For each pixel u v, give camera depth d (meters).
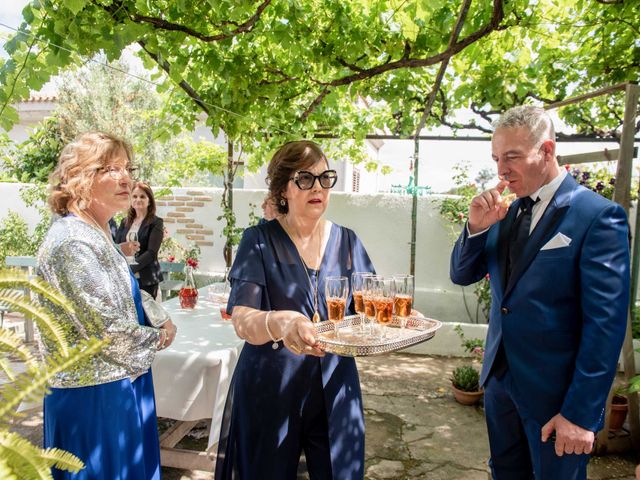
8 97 2.77
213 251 6.56
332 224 1.92
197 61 3.69
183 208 6.60
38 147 9.33
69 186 1.72
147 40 2.98
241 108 4.20
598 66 4.15
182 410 2.42
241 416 1.70
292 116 4.80
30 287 0.72
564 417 1.59
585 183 4.85
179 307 3.54
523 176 1.78
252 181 10.02
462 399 3.92
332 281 1.65
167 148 10.71
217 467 1.83
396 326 1.90
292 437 1.68
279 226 1.81
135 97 11.61
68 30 2.58
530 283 1.74
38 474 0.55
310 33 3.47
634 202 5.11
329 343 1.46
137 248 3.30
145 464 1.82
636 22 3.60
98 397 1.59
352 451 1.71
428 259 5.92
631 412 3.11
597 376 1.55
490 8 3.20
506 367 1.89
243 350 1.77
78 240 1.62
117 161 1.80
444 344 5.29
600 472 2.89
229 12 2.95
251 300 1.65
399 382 4.44
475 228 2.00
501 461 2.01
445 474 2.88
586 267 1.61
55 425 1.57
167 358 2.42
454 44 3.19
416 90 4.73
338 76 4.23
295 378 1.67
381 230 6.04
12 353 0.66
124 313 1.74
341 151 6.84
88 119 10.70
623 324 1.58
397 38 3.48
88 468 1.56
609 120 4.55
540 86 4.63
